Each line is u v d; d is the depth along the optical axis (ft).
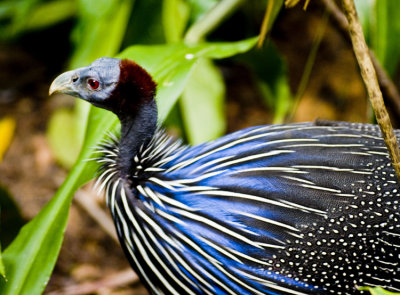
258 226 9.27
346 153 9.33
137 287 10.27
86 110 10.25
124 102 9.36
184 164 9.34
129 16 10.35
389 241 9.27
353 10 8.94
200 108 10.37
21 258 9.37
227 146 9.36
